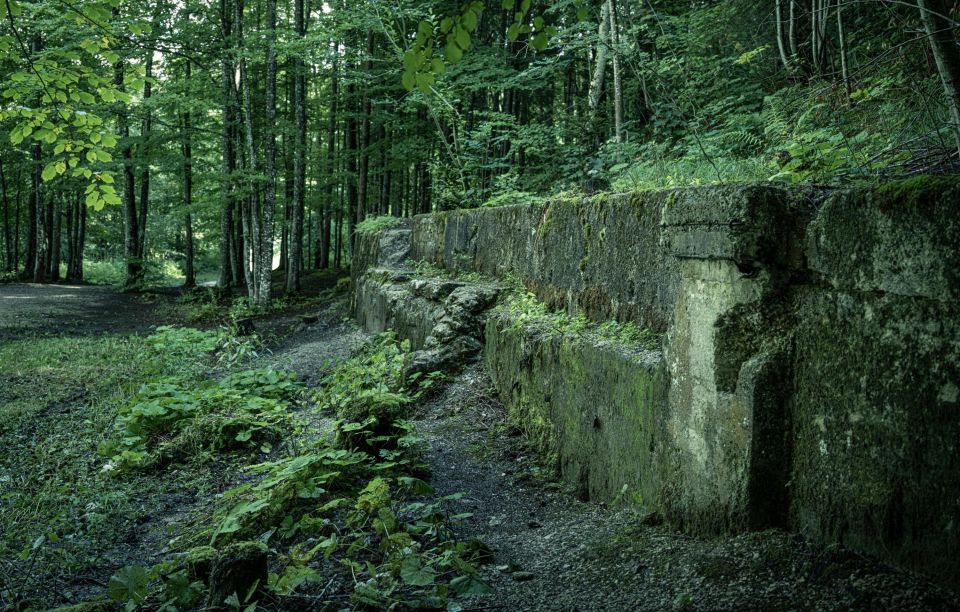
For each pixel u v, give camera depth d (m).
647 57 7.86
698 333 3.07
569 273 5.38
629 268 4.38
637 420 3.62
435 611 2.84
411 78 2.59
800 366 2.67
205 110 16.62
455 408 5.90
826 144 3.40
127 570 3.18
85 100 5.19
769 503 2.74
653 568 2.87
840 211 2.48
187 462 5.78
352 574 3.23
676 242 3.19
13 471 5.57
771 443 2.71
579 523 3.71
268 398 7.74
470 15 2.47
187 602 3.04
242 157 18.81
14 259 33.50
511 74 13.52
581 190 6.21
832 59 6.00
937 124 3.39
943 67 2.86
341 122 24.03
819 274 2.62
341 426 5.00
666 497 3.25
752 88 7.38
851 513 2.42
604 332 4.39
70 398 8.33
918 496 2.18
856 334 2.42
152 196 37.66
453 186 11.32
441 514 3.78
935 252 2.12
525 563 3.30
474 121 17.39
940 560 2.10
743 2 7.73
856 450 2.41
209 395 7.04
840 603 2.22
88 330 15.07
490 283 7.38
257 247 17.36
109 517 4.63
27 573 3.71
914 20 4.64
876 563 2.31
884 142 3.91
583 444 4.27
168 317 17.28
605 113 9.92
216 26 16.47
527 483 4.51
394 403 5.07
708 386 2.97
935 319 2.13
